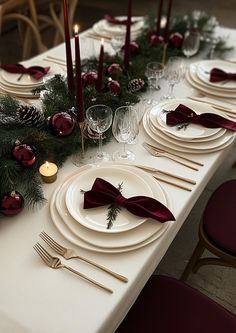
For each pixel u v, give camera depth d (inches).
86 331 26.8
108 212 34.5
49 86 48.8
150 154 43.0
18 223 34.2
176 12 163.2
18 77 54.9
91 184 37.7
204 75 57.5
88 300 28.5
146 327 36.5
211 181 78.5
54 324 27.1
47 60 62.7
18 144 37.5
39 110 43.6
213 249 47.8
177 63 63.4
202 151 42.9
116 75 52.3
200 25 72.8
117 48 62.8
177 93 55.3
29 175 37.7
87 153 42.8
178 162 41.8
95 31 72.3
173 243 66.1
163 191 37.2
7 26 147.3
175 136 44.0
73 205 35.0
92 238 32.3
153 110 48.7
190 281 60.4
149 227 33.5
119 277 29.9
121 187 37.4
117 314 29.3
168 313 37.6
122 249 31.7
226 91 54.2
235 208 50.6
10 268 30.5
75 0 96.5
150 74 53.8
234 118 49.7
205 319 37.4
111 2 174.2
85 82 49.8
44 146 39.8
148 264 31.8
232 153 85.6
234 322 37.3
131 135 40.9
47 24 109.7
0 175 35.2
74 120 42.2
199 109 49.9
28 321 27.2
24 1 87.8
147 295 38.9
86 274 30.2
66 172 40.1
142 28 71.6
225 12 166.9
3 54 132.3
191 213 71.5
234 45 70.4
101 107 40.2
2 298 28.5
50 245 32.2
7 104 43.8
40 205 35.8
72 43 68.3
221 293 59.0
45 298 28.6
